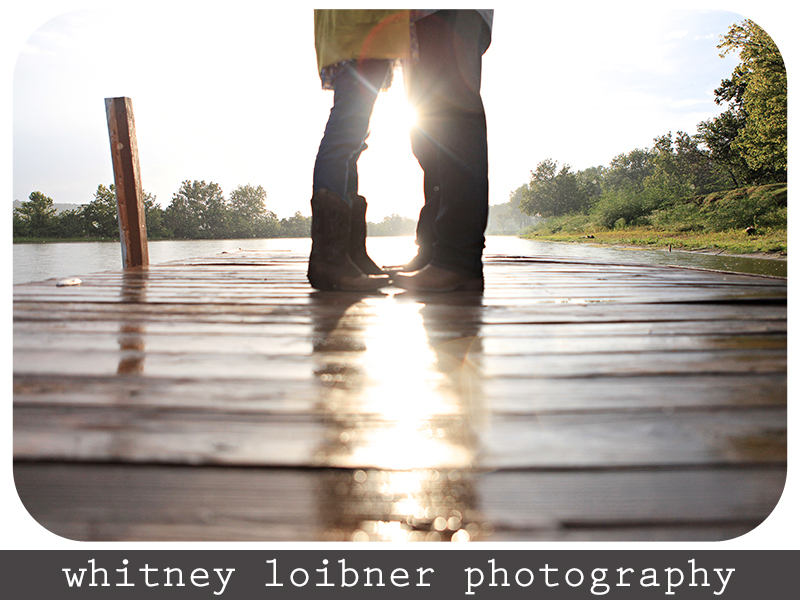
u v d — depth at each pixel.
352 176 2.18
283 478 0.50
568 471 0.52
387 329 1.17
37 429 0.60
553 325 1.22
